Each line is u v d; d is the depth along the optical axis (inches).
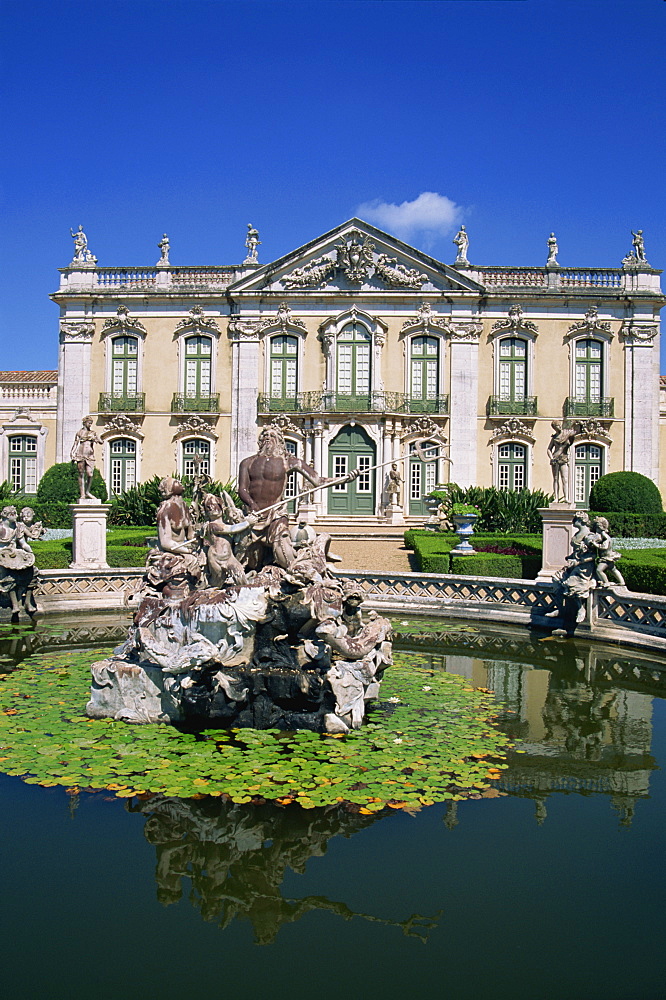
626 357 1311.5
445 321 1306.6
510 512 1132.5
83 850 220.2
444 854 219.5
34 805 244.1
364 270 1302.9
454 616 589.0
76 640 497.0
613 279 1314.0
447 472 1315.2
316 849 221.8
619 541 1026.1
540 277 1316.4
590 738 311.0
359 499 1317.7
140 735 300.2
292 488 1320.1
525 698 369.1
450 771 271.3
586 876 209.3
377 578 634.8
